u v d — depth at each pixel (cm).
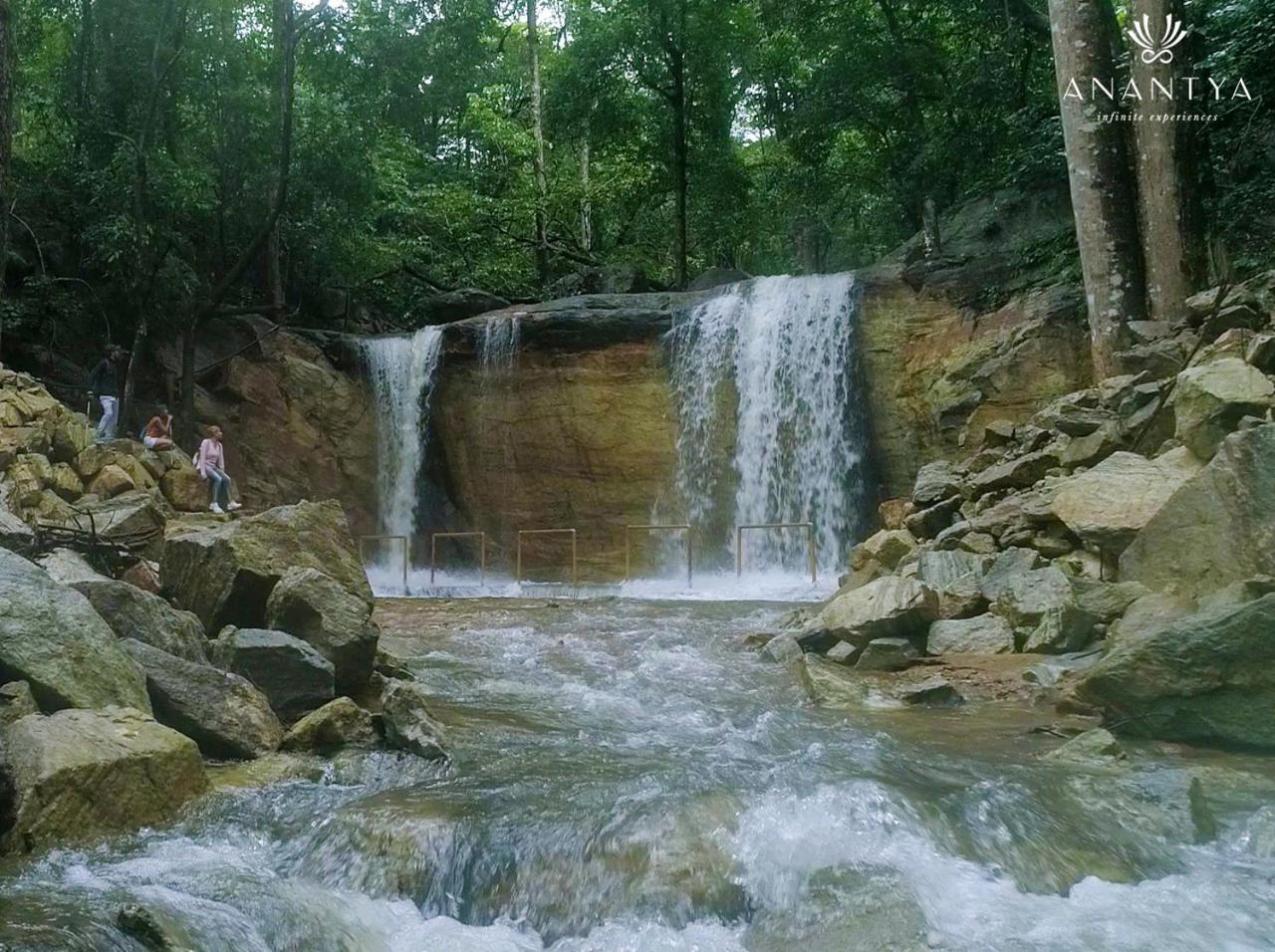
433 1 2573
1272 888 505
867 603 1090
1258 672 721
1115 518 1107
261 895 487
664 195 3644
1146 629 932
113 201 2367
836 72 2978
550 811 570
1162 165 1628
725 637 1252
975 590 1120
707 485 2453
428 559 2662
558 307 2634
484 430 2627
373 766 691
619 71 3331
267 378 2605
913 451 2211
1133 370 1465
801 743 757
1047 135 2247
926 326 2239
